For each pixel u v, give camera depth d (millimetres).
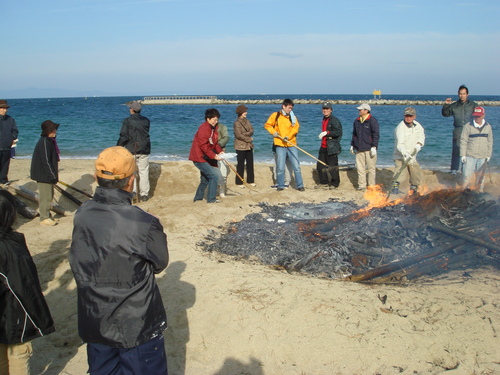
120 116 39625
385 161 14977
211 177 8211
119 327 2518
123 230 2543
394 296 4504
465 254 5566
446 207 6621
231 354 3777
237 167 10164
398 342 3779
